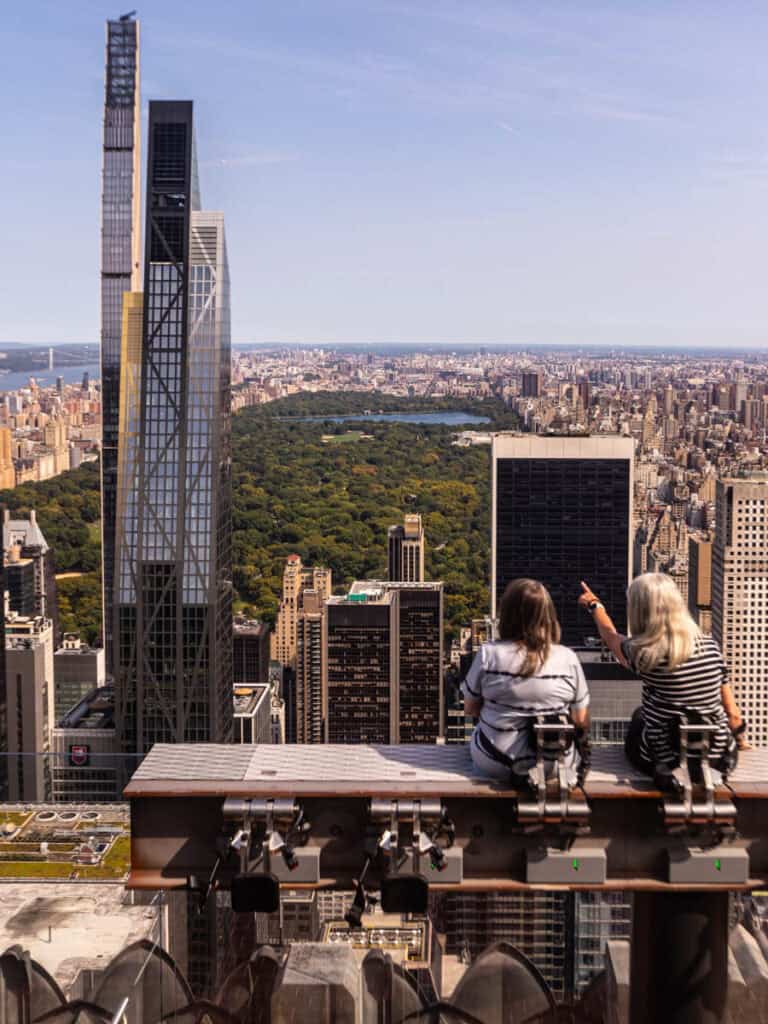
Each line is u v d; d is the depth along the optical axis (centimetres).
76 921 809
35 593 12506
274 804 662
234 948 715
